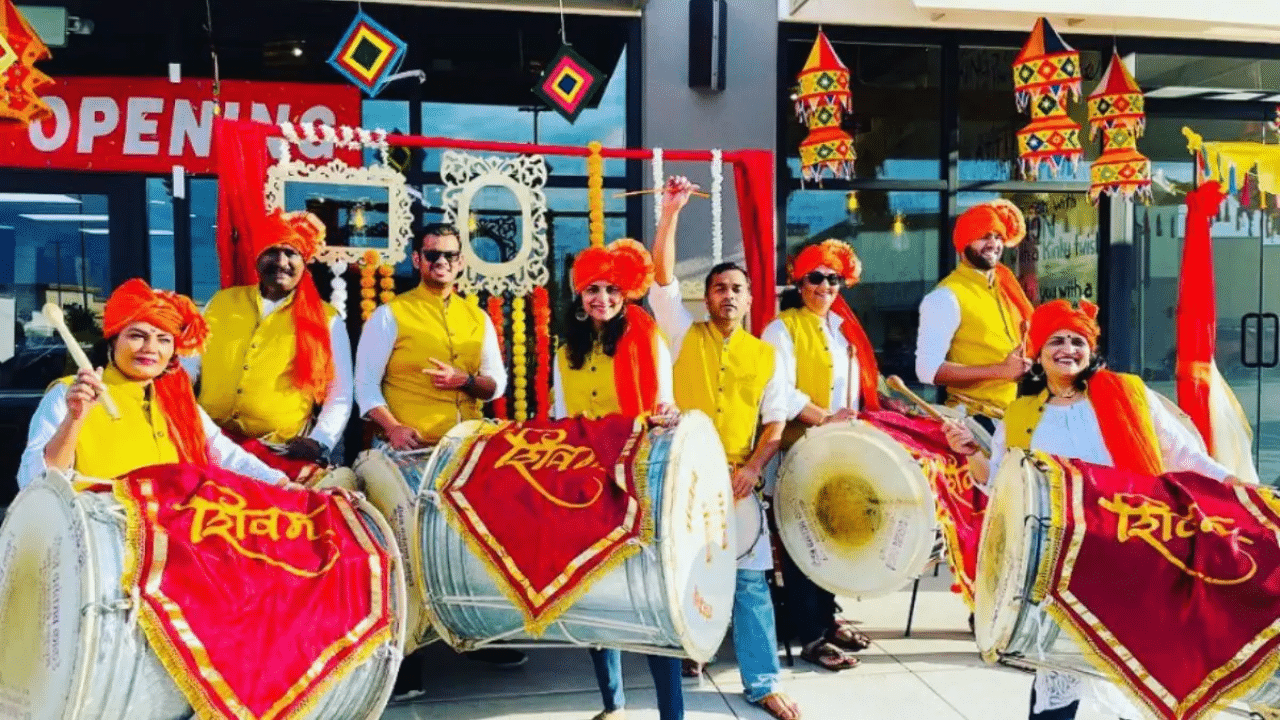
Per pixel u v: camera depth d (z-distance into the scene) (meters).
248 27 4.59
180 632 2.07
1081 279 5.38
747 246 4.15
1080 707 3.09
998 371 3.68
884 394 4.46
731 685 3.49
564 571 2.59
